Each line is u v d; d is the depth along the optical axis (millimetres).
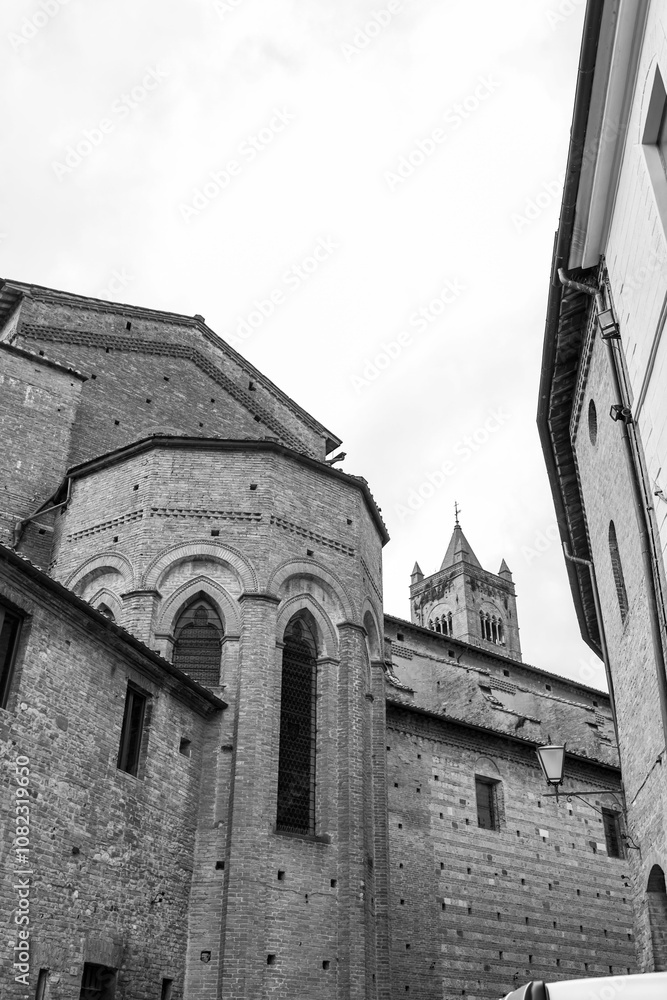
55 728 16984
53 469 29109
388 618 40344
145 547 24656
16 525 27281
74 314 32625
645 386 13773
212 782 21781
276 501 25594
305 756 23625
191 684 21344
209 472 25797
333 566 26031
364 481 27953
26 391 29688
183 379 34375
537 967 30141
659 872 17922
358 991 20938
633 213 13820
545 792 34062
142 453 26422
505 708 40531
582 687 46094
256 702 22594
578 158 14586
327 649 25062
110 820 18078
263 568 24406
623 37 12648
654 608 14602
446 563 110125
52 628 17469
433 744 31547
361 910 21859
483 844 30969
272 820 21688
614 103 13523
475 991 28078
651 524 14609
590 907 32938
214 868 20781
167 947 19297
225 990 19344
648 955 18484
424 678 40188
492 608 105750
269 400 36875
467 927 28969
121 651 19281
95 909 17125
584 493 22391
